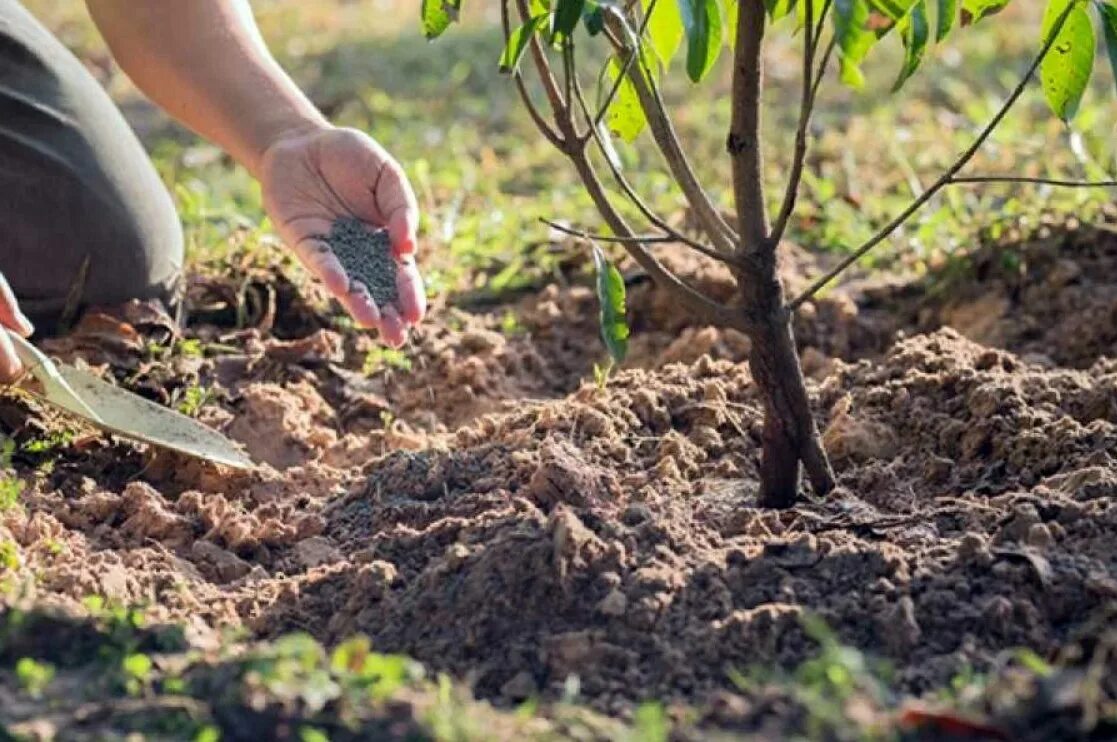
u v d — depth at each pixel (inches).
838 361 159.5
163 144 276.8
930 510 124.5
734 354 179.6
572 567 109.7
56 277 161.5
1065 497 120.6
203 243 193.5
